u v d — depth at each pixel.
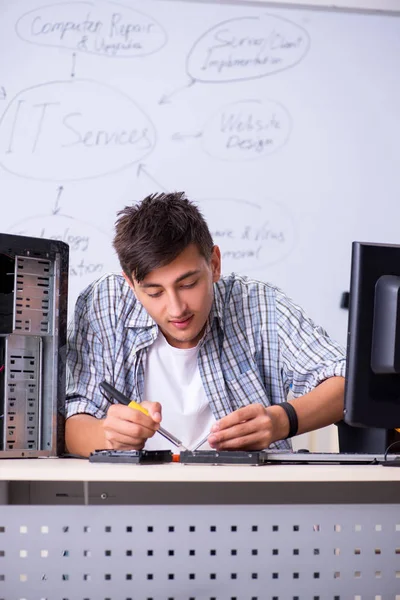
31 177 2.40
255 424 1.23
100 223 2.41
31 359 1.34
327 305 2.44
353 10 2.48
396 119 2.49
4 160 2.39
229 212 2.44
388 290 1.15
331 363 1.58
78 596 1.01
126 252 1.41
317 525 1.03
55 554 1.01
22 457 1.31
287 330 1.70
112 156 2.42
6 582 1.02
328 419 1.47
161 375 1.69
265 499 1.26
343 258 2.45
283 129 2.46
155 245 1.37
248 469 0.99
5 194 2.39
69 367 1.65
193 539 1.02
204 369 1.67
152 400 1.68
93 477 0.97
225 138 2.45
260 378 1.71
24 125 2.41
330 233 2.46
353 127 2.48
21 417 1.32
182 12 2.45
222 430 1.22
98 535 1.02
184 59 2.45
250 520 1.02
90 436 1.40
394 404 1.17
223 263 2.42
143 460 1.10
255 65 2.46
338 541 1.03
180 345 1.68
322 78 2.48
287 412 1.36
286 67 2.47
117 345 1.67
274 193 2.45
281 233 2.44
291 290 2.44
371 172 2.48
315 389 1.52
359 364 1.16
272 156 2.46
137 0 2.44
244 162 2.45
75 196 2.41
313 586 1.02
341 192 2.47
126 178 2.42
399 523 1.04
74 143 2.42
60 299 1.36
